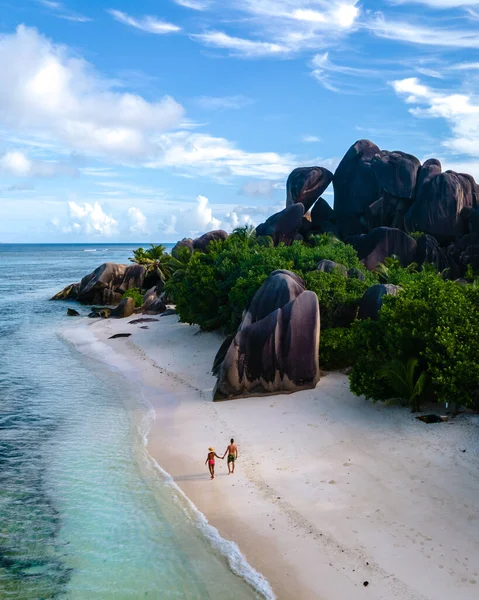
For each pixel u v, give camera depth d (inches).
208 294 1879.9
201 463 887.1
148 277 3472.0
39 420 1144.8
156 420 1123.3
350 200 3095.5
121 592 565.9
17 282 5216.5
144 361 1686.8
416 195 2908.5
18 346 2004.2
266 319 1219.2
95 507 753.6
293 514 700.7
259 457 888.3
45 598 557.9
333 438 936.9
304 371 1202.6
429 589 539.5
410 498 713.6
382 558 594.2
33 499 781.3
